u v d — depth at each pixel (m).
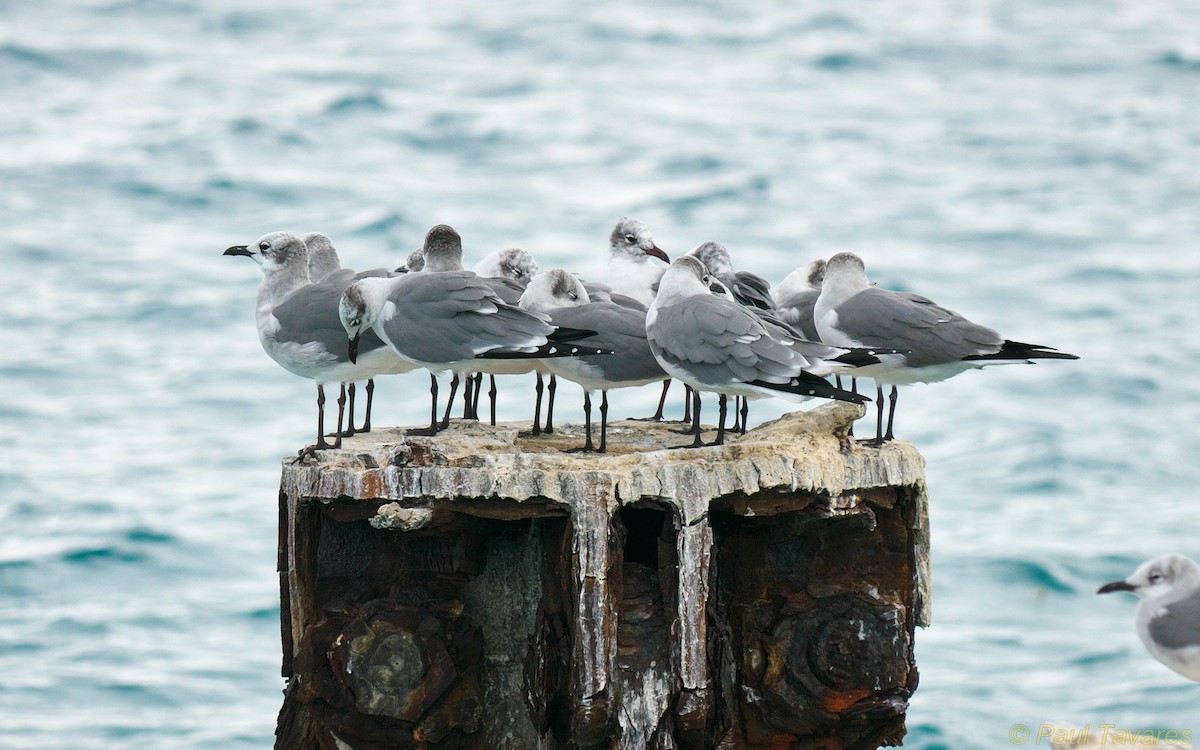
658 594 15.05
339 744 15.78
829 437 16.36
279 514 16.28
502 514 14.84
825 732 16.08
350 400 17.95
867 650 15.79
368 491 15.09
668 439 17.64
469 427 17.84
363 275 19.84
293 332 17.64
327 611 15.76
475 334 16.52
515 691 15.74
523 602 15.74
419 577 15.67
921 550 16.89
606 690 14.50
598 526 14.49
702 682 14.84
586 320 16.89
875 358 16.19
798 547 16.39
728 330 16.05
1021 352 17.98
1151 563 15.38
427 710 15.22
